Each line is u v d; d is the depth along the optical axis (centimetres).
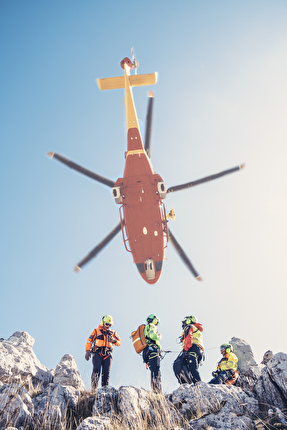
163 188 1305
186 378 597
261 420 452
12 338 768
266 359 680
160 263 1401
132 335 658
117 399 527
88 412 523
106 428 453
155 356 618
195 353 611
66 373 655
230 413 467
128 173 1324
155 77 1465
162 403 510
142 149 1348
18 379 601
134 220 1335
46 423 473
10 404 468
